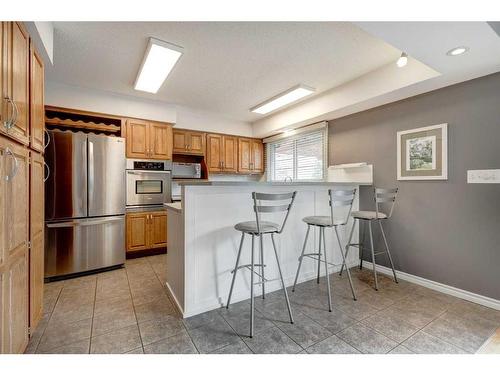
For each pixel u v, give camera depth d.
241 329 1.84
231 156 4.94
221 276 2.20
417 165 2.67
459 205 2.37
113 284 2.69
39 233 1.83
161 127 3.90
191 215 2.04
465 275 2.34
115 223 3.16
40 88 1.83
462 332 1.81
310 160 4.24
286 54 2.40
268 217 2.49
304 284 2.67
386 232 2.98
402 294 2.43
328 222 2.23
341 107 3.11
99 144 3.04
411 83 2.39
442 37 1.66
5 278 1.22
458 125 2.37
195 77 2.93
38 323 1.89
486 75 2.19
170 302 2.27
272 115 4.45
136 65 2.66
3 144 1.20
